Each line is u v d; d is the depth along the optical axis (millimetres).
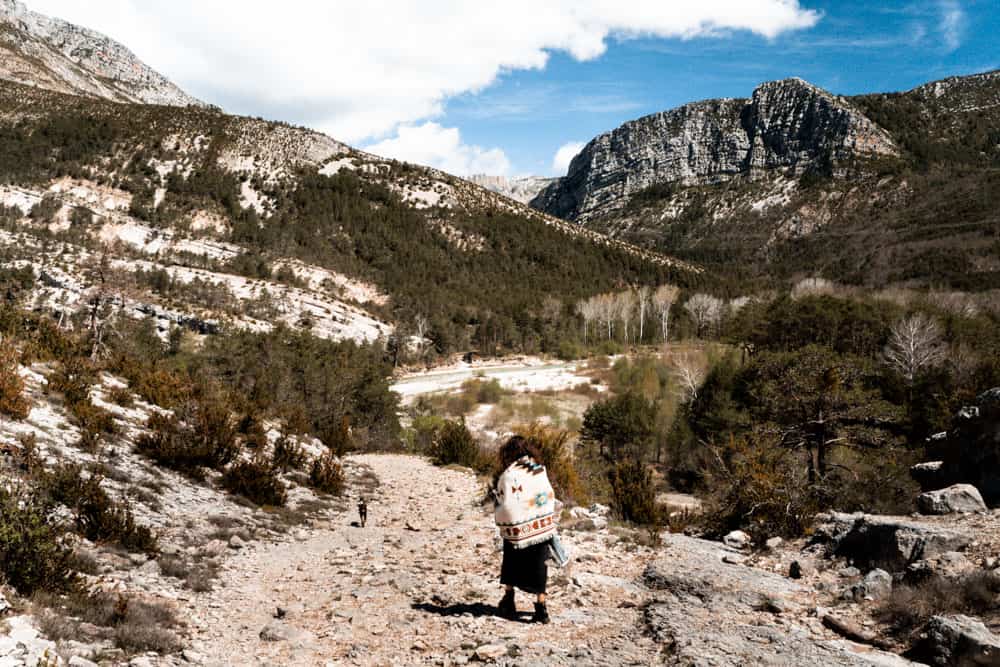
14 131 179125
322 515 12320
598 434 40812
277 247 157875
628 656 4461
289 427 21828
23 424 10344
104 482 9336
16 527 5148
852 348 52438
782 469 11062
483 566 7684
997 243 164000
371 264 168125
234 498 11344
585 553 8078
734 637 4730
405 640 5016
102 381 16609
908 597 5152
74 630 4418
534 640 4836
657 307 118812
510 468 5340
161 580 6566
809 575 6789
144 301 87000
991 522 6770
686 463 38000
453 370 99625
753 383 31016
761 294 102438
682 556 7879
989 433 8641
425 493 16234
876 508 10391
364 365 37969
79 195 160625
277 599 6527
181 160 192500
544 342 117750
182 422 15141
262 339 44219
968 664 4012
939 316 53781
